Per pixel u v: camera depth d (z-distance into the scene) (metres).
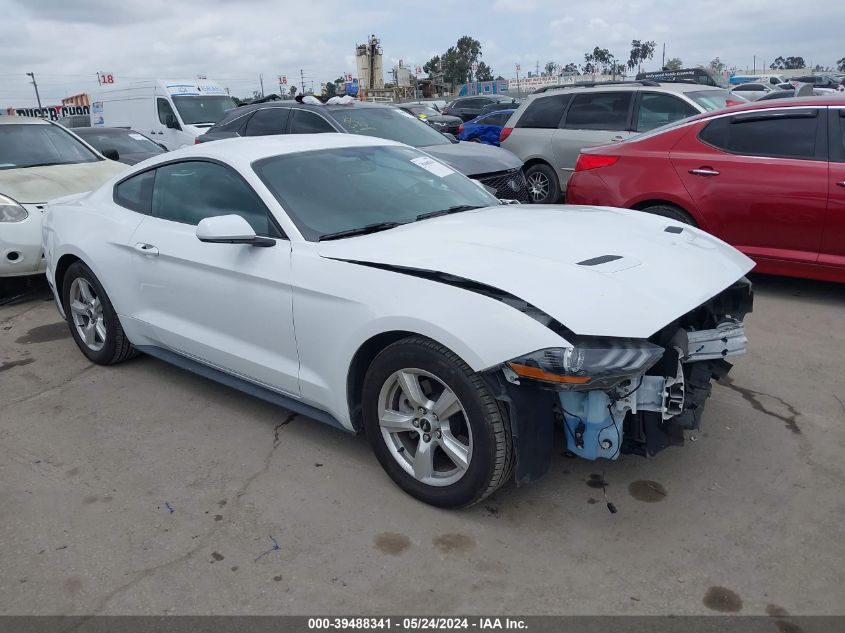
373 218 3.72
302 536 2.98
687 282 3.09
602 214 3.97
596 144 9.12
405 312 2.94
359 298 3.12
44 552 2.94
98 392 4.54
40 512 3.23
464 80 94.94
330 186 3.84
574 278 2.86
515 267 2.94
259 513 3.16
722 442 3.63
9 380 4.80
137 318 4.44
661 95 8.81
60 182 6.95
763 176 5.66
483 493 2.94
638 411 2.96
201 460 3.64
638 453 2.99
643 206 6.42
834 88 24.55
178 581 2.74
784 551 2.79
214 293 3.82
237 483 3.41
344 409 3.35
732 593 2.58
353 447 3.72
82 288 4.91
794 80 29.92
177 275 4.03
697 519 3.01
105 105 17.62
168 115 15.48
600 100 9.30
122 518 3.16
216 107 15.86
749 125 5.84
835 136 5.44
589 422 2.86
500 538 2.93
